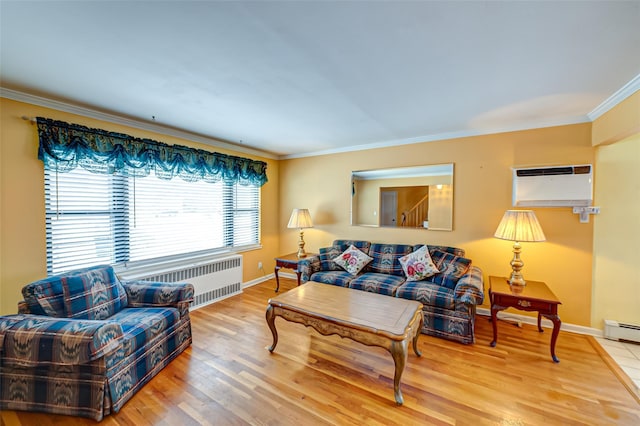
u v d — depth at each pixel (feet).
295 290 8.63
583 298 8.95
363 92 7.09
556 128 9.16
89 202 8.52
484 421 5.20
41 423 5.23
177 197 10.98
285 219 15.78
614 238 8.63
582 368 6.90
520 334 8.80
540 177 9.34
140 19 4.25
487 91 6.98
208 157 11.48
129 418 5.31
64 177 7.95
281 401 5.74
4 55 5.31
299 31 4.60
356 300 7.72
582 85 6.58
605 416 5.33
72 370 5.37
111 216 9.04
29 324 5.37
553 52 5.18
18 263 7.11
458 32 4.61
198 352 7.66
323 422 5.19
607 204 8.66
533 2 3.87
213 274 11.62
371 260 11.49
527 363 7.13
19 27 4.40
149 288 7.89
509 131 9.86
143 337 6.25
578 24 4.34
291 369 6.87
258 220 14.69
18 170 7.05
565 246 9.13
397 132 10.85
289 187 15.60
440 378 6.51
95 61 5.56
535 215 8.72
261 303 11.53
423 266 9.94
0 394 5.55
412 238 11.86
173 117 9.05
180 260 11.01
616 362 7.20
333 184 14.01
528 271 9.62
